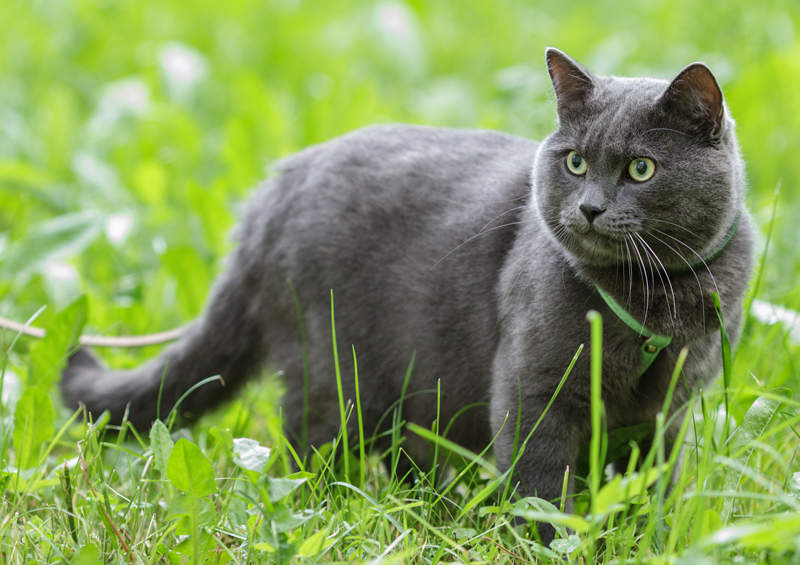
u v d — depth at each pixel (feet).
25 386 15.37
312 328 15.42
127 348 18.84
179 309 20.01
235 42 36.24
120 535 11.57
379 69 33.78
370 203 15.08
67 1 36.81
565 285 12.82
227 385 16.61
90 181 23.99
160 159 26.27
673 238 12.40
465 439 15.02
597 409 10.04
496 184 14.47
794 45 29.25
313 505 12.75
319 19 37.81
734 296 12.96
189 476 11.19
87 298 15.80
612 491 9.98
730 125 12.66
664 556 10.06
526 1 41.78
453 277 14.32
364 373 15.19
